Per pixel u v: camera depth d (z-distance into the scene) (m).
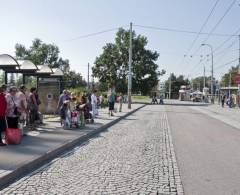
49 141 13.62
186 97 109.31
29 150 11.47
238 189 7.76
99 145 13.91
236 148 13.70
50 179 8.37
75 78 102.94
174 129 20.73
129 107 43.88
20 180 8.27
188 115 35.09
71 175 8.77
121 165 10.04
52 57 98.31
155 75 79.31
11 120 13.22
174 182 8.23
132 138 16.16
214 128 21.94
